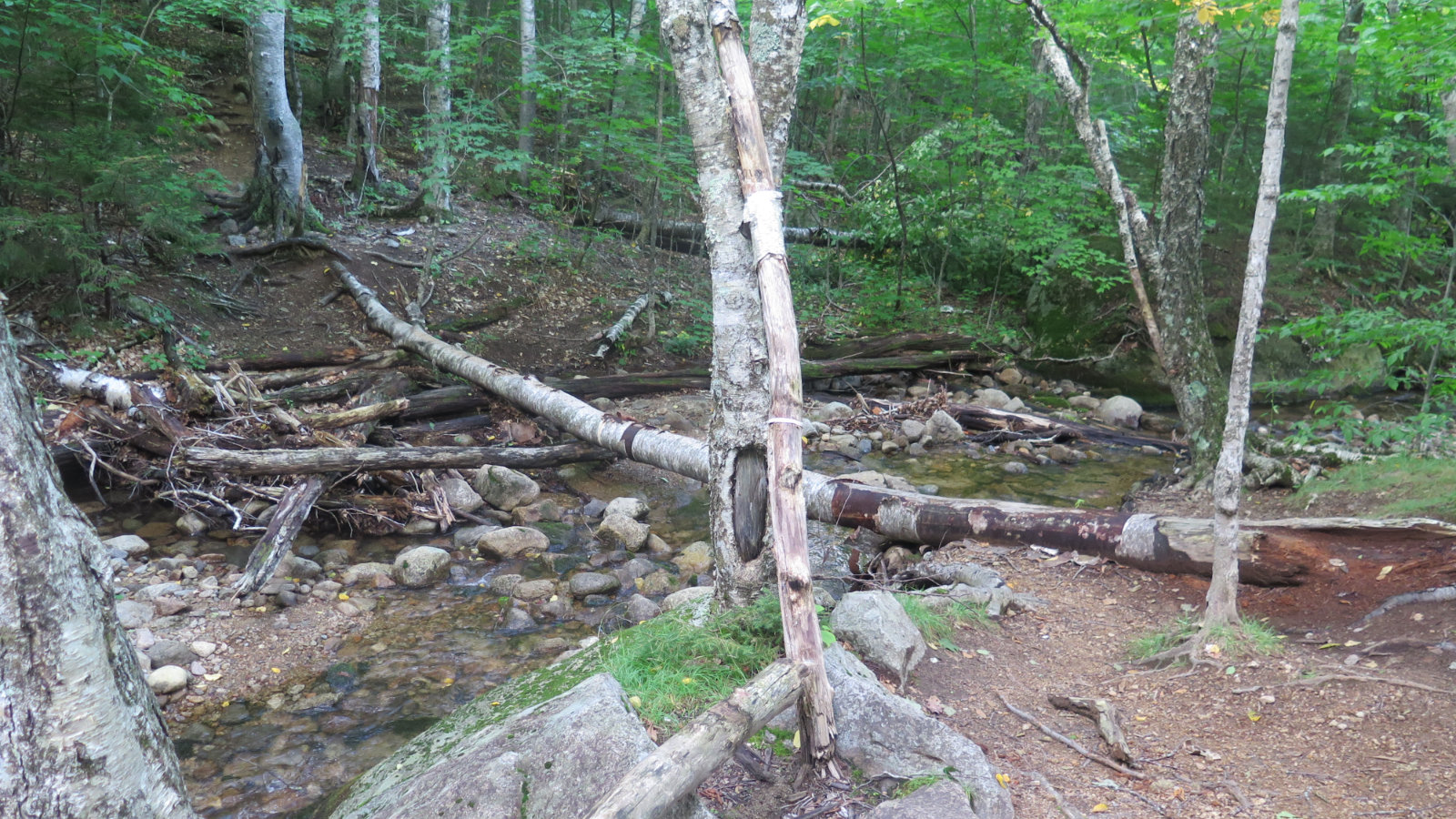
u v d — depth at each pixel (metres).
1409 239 7.19
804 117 18.84
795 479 3.01
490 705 3.67
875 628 4.02
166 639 4.97
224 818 3.55
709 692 3.50
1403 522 4.65
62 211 9.81
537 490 7.63
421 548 6.19
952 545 6.02
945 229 14.16
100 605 1.94
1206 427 7.42
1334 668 3.85
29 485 1.83
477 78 13.05
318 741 4.12
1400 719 3.41
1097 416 10.88
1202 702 3.76
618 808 2.22
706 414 9.98
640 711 3.37
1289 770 3.19
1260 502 6.83
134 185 8.84
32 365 7.87
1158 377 11.65
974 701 3.85
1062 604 5.02
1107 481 8.26
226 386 7.86
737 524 3.92
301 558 6.16
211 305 10.05
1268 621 4.56
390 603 5.70
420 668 4.85
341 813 3.00
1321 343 6.50
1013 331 13.41
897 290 13.74
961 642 4.45
